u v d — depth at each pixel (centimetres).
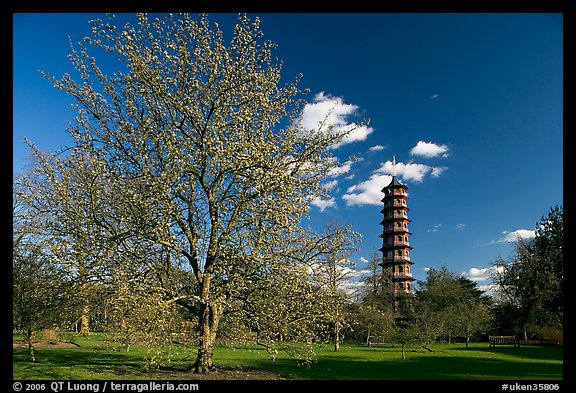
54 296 1723
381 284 5788
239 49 1797
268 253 1700
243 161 1641
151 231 1638
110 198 1714
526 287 5125
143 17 1655
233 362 2442
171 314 1562
